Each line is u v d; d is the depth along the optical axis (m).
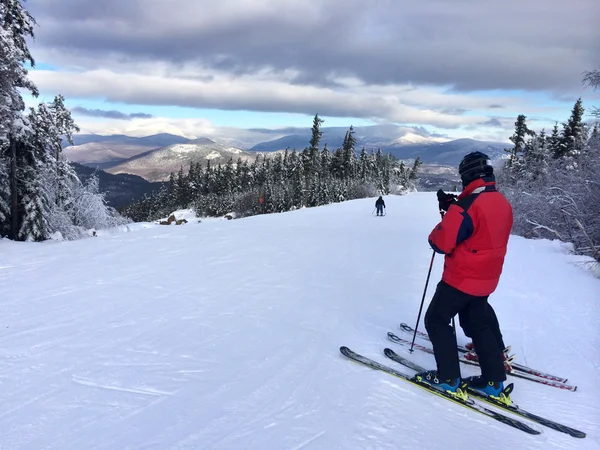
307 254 8.84
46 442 2.30
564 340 4.02
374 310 4.87
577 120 31.62
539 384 3.21
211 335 3.99
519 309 4.92
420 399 2.88
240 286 5.94
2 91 13.09
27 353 3.51
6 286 5.85
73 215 22.97
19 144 15.51
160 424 2.48
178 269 7.10
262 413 2.62
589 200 11.84
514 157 27.06
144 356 3.47
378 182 67.62
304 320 4.47
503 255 2.82
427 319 3.05
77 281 6.17
